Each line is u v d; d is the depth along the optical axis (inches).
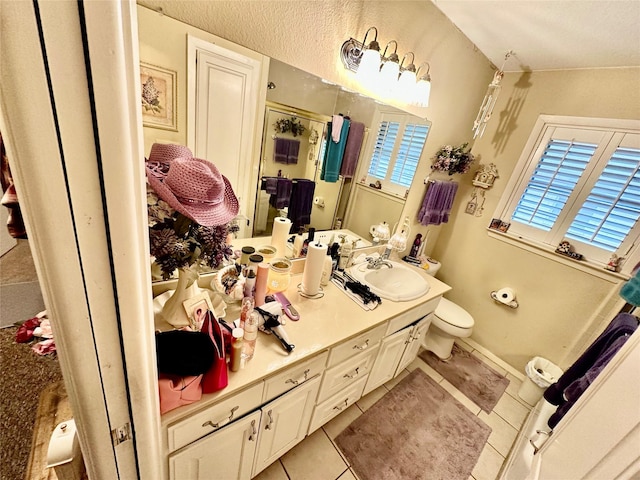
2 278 80.0
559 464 26.2
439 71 63.1
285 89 43.4
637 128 60.5
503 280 86.3
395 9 48.8
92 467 18.4
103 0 9.3
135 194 13.1
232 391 30.3
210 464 33.8
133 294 14.5
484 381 79.7
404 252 87.3
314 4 39.7
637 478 18.3
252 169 45.4
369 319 47.8
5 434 47.6
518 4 47.8
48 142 9.8
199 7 31.9
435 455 56.0
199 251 31.5
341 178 60.2
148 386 18.0
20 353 61.9
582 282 70.8
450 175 83.9
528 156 78.2
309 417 46.6
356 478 49.2
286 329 41.6
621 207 64.3
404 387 72.1
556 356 77.0
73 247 11.8
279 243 53.9
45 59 8.9
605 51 56.2
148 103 32.4
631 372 20.8
